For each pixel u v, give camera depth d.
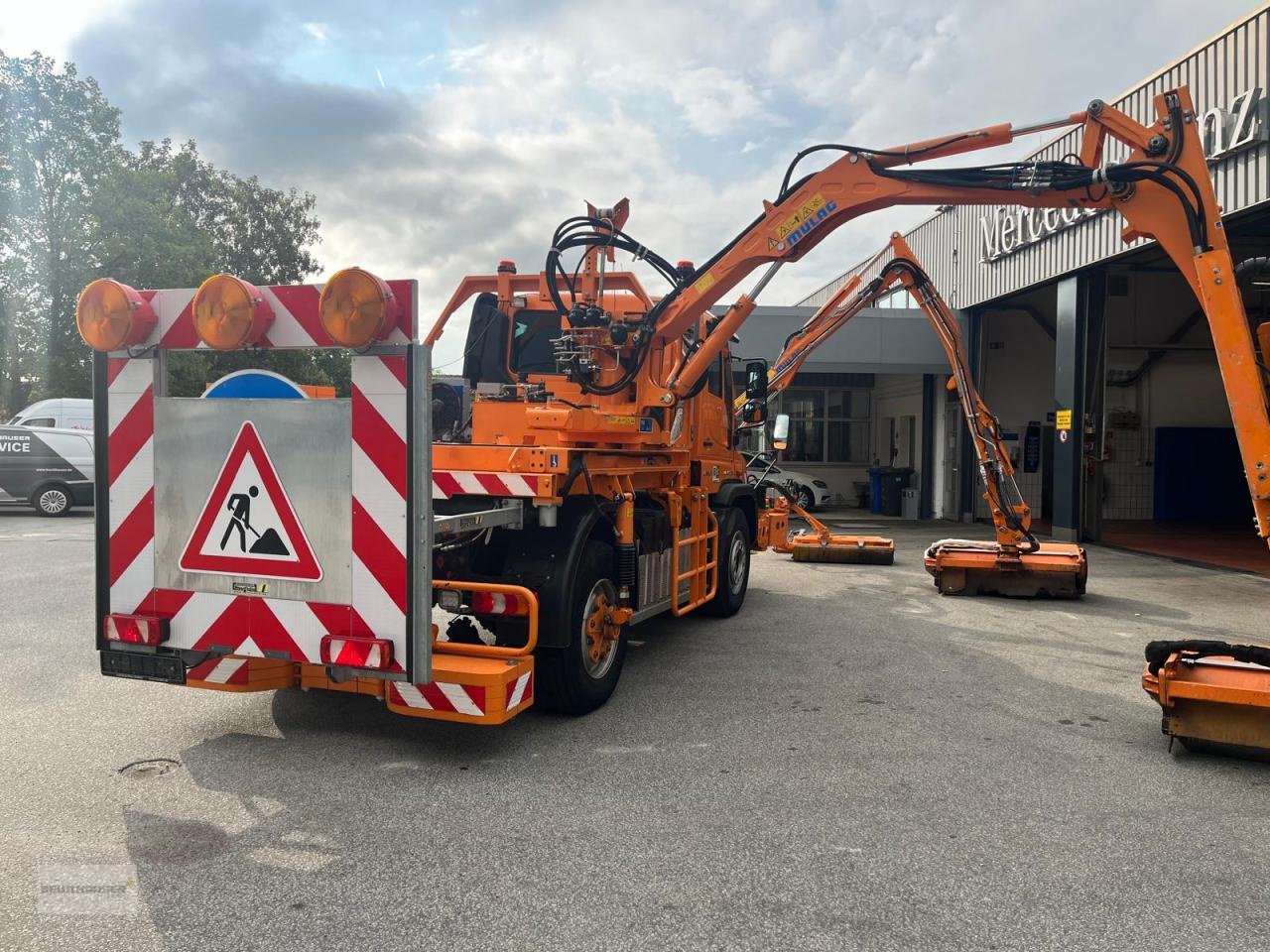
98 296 3.90
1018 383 19.86
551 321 6.55
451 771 4.15
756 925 2.82
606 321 6.03
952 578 9.48
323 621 3.84
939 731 4.86
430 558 3.76
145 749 4.38
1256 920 2.90
